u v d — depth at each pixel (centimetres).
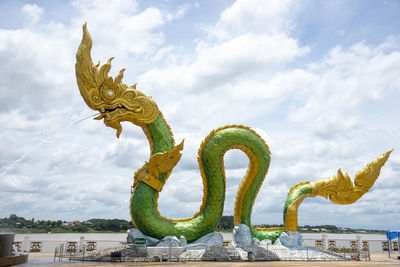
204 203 1706
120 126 1642
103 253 1631
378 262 1571
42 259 1569
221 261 1480
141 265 1247
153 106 1689
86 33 1605
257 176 1745
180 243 1557
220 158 1716
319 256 1659
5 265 1156
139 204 1595
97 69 1614
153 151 1683
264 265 1284
